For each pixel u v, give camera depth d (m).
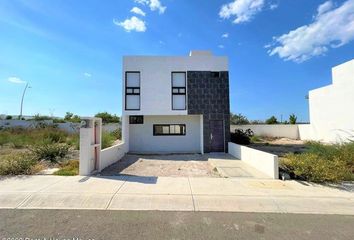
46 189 6.48
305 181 7.74
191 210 5.31
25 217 4.84
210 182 7.50
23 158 9.14
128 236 4.06
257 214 5.14
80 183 7.17
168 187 6.86
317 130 23.88
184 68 15.85
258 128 27.83
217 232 4.26
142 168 10.14
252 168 9.95
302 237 4.11
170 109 15.68
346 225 4.63
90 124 8.76
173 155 14.80
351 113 19.00
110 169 9.81
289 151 15.04
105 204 5.59
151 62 15.82
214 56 16.02
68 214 5.01
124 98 15.65
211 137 15.68
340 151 9.71
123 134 15.34
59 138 17.88
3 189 6.46
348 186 7.21
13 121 28.14
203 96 15.73
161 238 4.00
